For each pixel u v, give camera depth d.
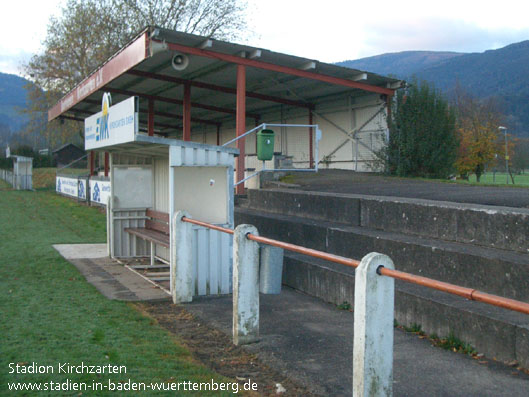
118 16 30.25
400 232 6.93
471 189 9.25
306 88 16.50
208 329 5.65
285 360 4.61
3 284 7.48
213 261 7.14
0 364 4.25
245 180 12.23
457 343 4.81
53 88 32.31
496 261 5.00
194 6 30.44
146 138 6.84
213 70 14.94
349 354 4.75
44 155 49.84
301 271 7.34
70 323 5.54
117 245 9.95
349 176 13.12
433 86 15.09
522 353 4.22
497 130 35.50
